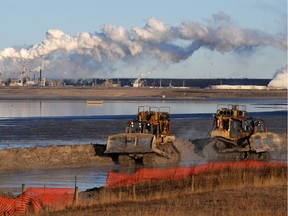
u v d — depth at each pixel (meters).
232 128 133.00
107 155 127.06
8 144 169.00
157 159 122.75
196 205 71.50
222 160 128.75
